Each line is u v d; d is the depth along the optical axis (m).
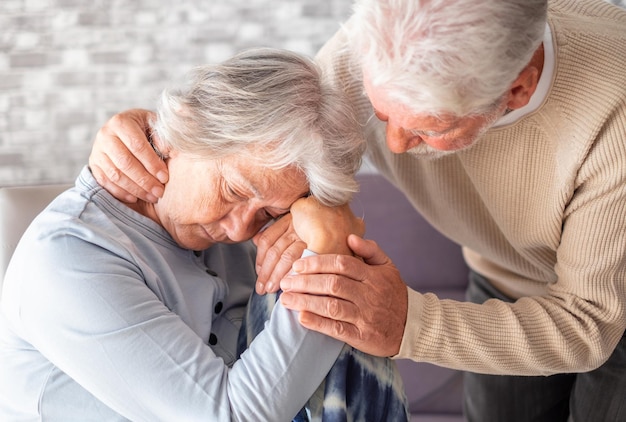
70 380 1.26
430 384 2.27
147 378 1.17
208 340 1.37
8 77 2.57
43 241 1.21
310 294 1.23
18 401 1.27
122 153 1.28
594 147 1.30
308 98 1.23
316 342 1.24
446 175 1.61
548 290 1.49
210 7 2.58
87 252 1.20
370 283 1.26
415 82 1.08
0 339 1.30
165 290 1.31
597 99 1.27
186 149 1.21
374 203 2.51
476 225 1.68
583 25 1.33
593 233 1.34
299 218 1.29
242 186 1.23
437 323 1.33
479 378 1.93
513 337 1.36
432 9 1.06
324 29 2.63
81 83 2.60
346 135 1.27
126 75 2.61
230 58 1.23
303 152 1.22
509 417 1.92
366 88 1.17
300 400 1.22
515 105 1.27
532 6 1.12
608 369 1.59
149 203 1.36
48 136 2.63
